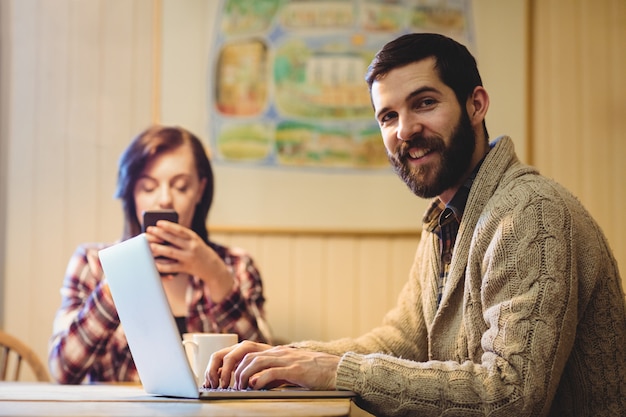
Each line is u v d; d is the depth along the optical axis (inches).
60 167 119.0
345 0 118.4
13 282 117.6
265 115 118.4
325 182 117.7
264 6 118.9
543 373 50.7
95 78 119.7
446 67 60.6
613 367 58.6
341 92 118.0
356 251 117.6
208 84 118.6
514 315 51.8
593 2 119.7
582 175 119.0
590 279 56.4
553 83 119.5
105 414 42.0
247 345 58.7
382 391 51.6
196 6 119.2
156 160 94.8
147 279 50.4
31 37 120.0
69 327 87.6
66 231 118.5
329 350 67.6
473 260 57.1
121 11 120.2
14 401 52.5
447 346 60.6
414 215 117.5
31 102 119.4
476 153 63.1
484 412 50.2
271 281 117.4
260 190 117.9
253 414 41.5
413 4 118.7
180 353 50.3
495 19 118.9
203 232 97.7
